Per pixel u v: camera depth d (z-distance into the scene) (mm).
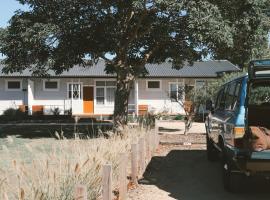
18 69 20531
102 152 8828
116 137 11992
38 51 19609
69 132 23188
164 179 11125
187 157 15000
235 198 9219
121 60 21359
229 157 9273
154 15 20234
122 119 20359
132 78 21750
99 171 7609
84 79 37344
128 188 9734
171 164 13523
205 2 16953
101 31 20219
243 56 22078
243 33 20125
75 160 7715
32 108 36562
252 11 19141
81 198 5570
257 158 8516
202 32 17312
